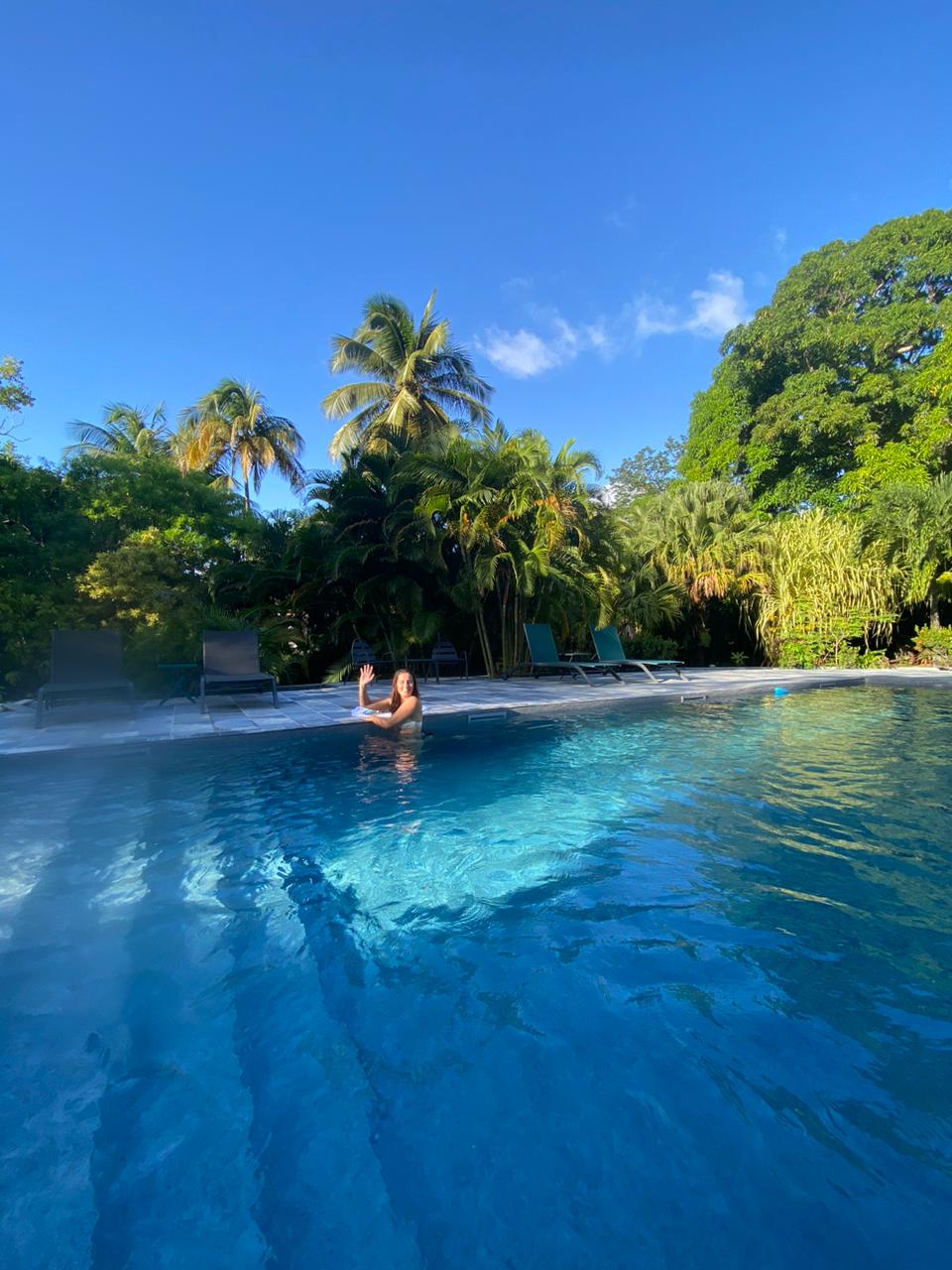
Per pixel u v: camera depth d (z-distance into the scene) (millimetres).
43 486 11516
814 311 23703
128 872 3213
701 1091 1706
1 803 4305
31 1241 1293
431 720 7230
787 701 9367
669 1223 1324
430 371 19906
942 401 19172
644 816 4066
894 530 15406
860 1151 1496
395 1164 1494
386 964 2379
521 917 2746
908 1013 2037
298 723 6723
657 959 2383
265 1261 1256
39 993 2188
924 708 8609
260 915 2775
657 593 16984
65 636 7324
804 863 3281
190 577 12297
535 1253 1263
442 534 13180
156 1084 1758
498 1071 1807
